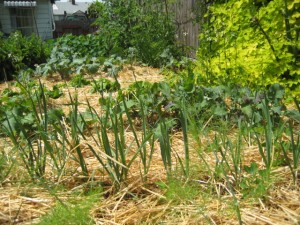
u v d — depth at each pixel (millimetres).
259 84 4094
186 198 2133
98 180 2443
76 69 8141
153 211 2064
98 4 10938
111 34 10562
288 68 4016
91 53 10852
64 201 2199
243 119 3277
